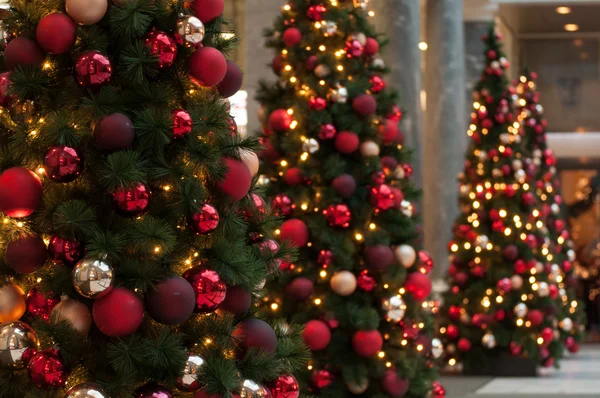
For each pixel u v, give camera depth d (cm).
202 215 326
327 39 634
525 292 1052
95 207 318
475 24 1681
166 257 321
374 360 595
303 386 580
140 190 309
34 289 326
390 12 995
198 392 315
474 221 1060
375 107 614
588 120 1989
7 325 311
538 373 1077
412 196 641
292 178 604
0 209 313
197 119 332
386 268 601
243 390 326
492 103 1069
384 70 647
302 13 637
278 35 645
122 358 301
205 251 341
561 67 2002
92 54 313
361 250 609
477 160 1070
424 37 1436
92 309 311
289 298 587
